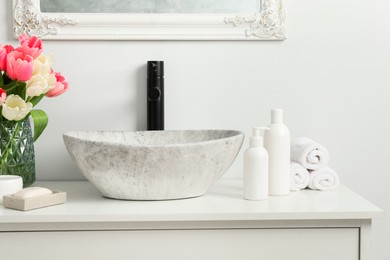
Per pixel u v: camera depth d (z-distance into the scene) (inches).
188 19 67.8
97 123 68.9
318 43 69.3
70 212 51.0
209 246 51.6
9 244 50.9
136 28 67.8
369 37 69.5
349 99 69.9
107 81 68.7
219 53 68.9
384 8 69.4
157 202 55.0
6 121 59.6
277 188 57.6
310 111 69.6
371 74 69.8
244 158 56.1
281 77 69.3
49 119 68.5
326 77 69.6
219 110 69.2
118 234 51.4
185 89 69.0
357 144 70.2
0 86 58.0
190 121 69.2
